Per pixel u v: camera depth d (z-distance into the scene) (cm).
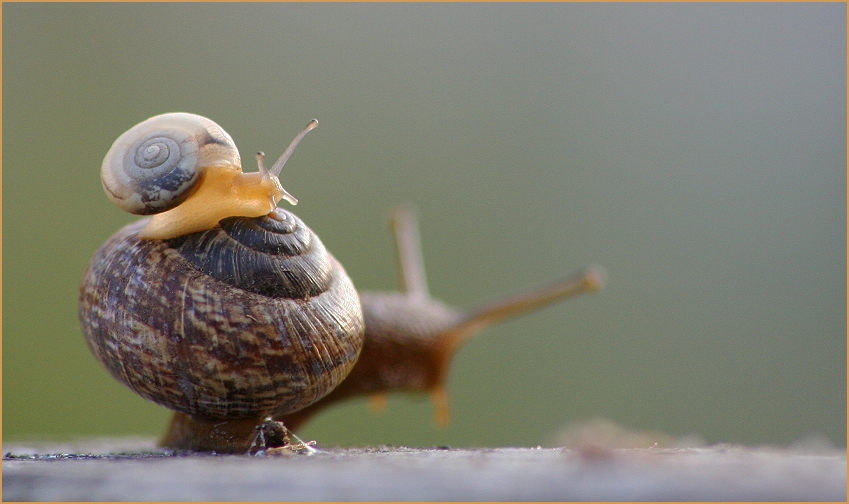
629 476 63
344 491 63
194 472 63
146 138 65
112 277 65
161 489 63
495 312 70
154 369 65
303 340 65
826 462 63
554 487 63
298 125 115
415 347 69
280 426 65
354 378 69
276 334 65
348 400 69
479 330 70
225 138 65
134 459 64
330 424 93
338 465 63
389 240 111
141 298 65
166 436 66
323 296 65
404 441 94
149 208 65
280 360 65
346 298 66
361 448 65
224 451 66
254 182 65
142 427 94
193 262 65
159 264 65
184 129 65
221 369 65
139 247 65
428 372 69
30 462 64
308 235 66
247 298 65
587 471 63
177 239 65
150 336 65
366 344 69
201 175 65
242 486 63
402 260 71
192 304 65
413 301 70
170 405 65
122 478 63
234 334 65
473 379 101
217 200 65
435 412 70
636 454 64
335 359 65
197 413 65
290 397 65
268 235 65
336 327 65
